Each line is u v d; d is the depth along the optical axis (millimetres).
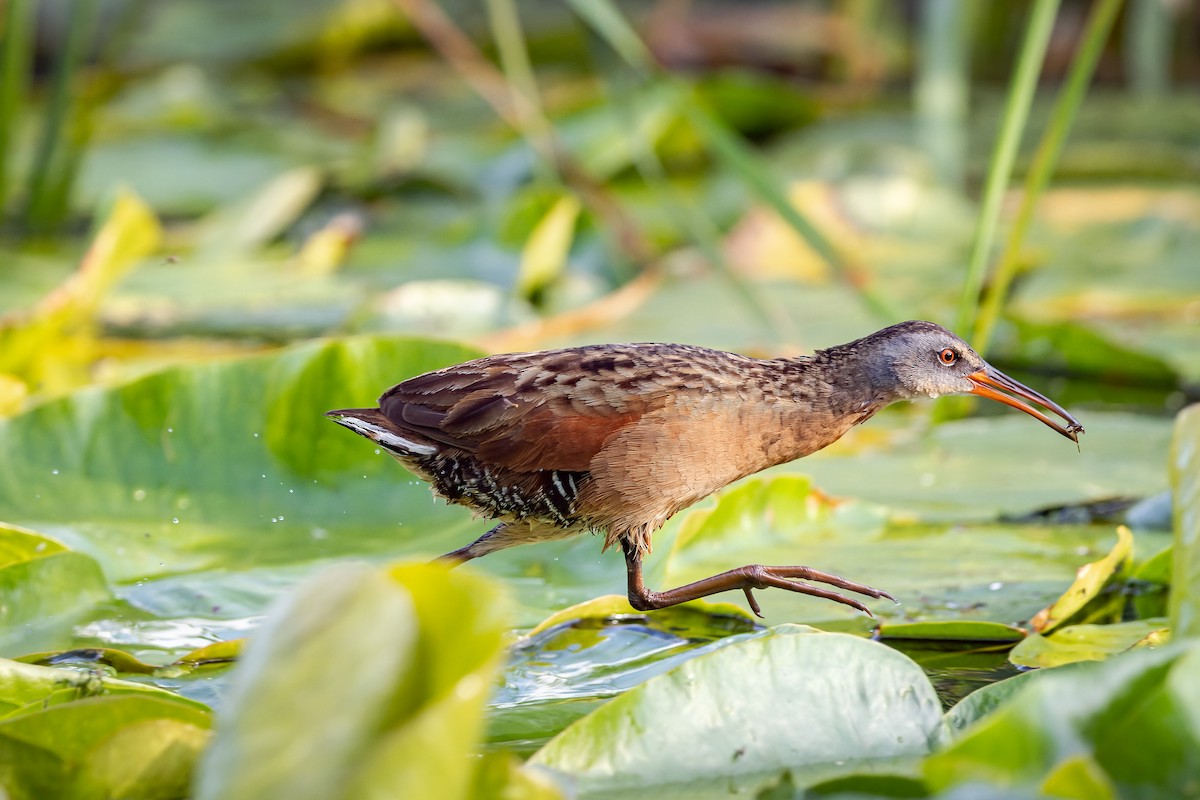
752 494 8812
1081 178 19125
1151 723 4637
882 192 16828
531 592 7988
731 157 12266
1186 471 5375
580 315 13734
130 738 5188
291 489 8617
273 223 16375
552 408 7652
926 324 8516
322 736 3936
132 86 22578
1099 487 9469
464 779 3959
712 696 5578
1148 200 17469
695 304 14289
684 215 13516
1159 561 7824
